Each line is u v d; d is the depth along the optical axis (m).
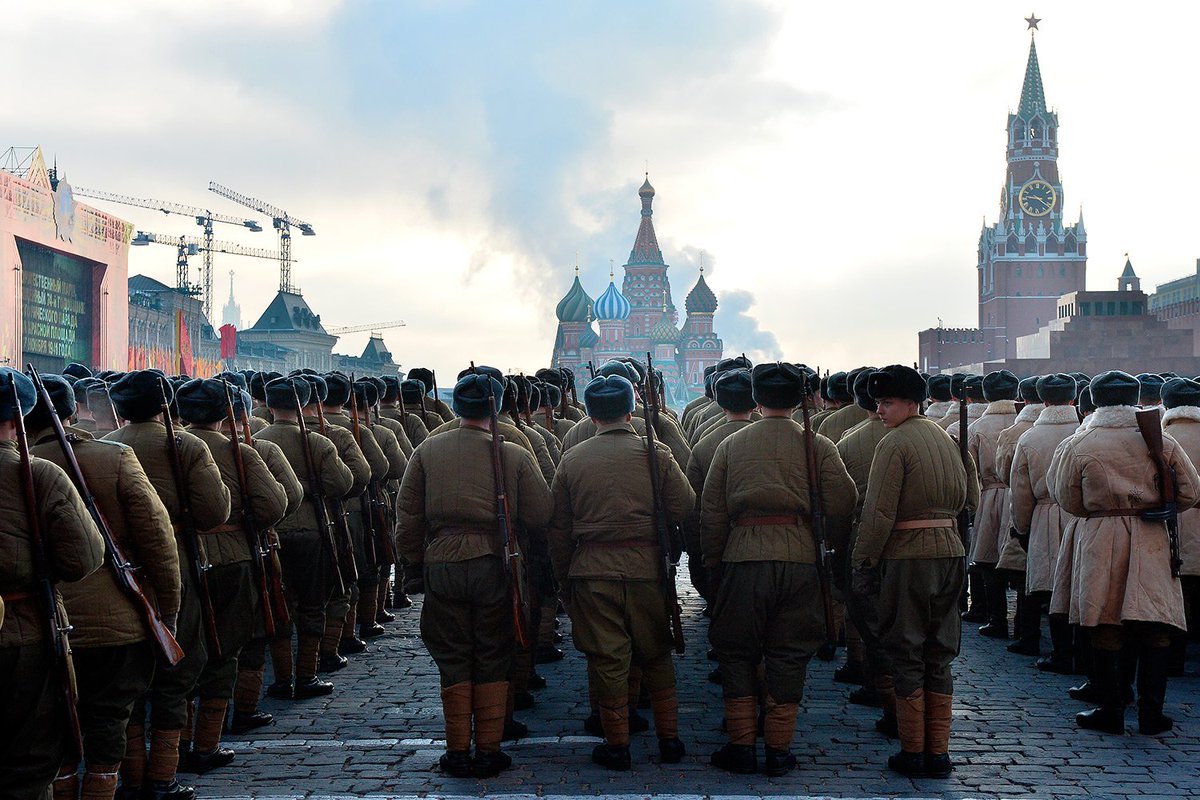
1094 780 6.53
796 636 6.68
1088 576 7.46
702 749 7.21
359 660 10.05
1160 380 10.25
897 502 6.58
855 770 6.73
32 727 4.59
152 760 6.16
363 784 6.51
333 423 9.77
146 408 6.29
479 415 6.94
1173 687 8.88
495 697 6.70
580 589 6.80
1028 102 174.75
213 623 6.30
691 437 11.12
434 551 6.77
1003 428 10.88
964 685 8.88
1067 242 172.62
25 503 4.57
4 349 86.38
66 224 96.94
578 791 6.35
